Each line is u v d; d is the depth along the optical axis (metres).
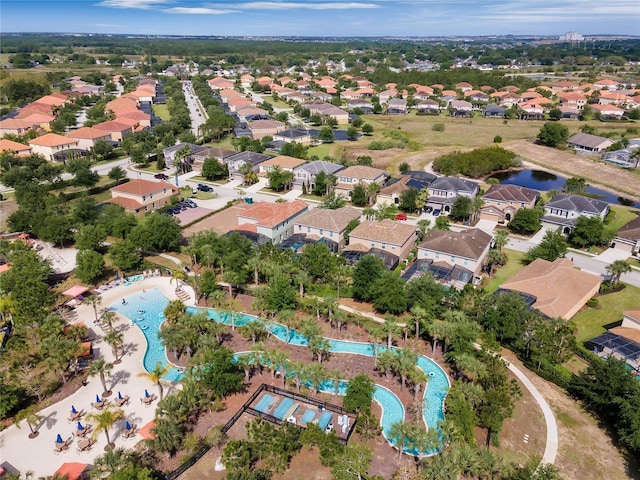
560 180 158.62
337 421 56.75
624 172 163.75
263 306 77.38
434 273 87.00
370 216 112.50
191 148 162.25
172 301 81.62
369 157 162.12
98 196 137.12
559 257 94.62
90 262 86.62
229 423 55.38
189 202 130.00
